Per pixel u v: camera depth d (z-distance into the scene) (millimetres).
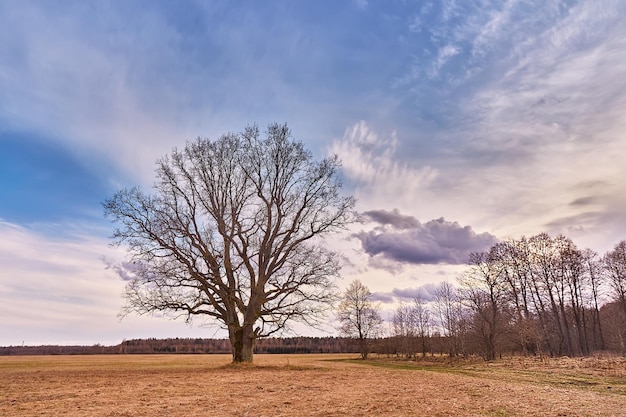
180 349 125250
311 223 32312
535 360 40969
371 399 13750
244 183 32125
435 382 20219
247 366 29500
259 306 30734
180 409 11758
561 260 56375
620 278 55281
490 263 54812
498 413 11078
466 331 60812
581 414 11023
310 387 17531
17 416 10805
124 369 31719
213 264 29875
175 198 31031
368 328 79062
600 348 60125
